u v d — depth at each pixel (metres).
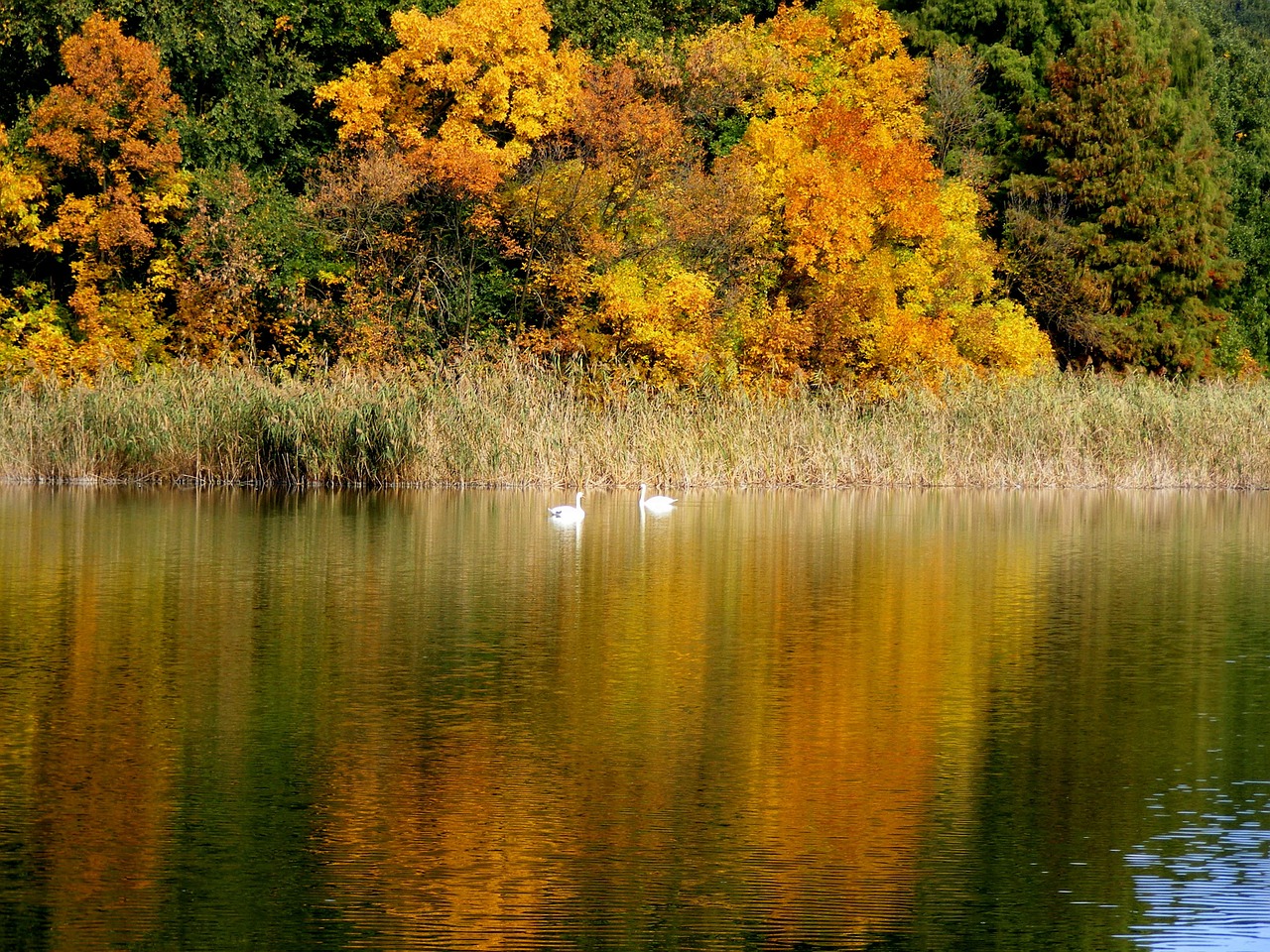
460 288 146.12
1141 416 136.12
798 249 152.00
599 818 37.12
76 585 70.12
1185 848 35.69
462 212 148.62
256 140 153.75
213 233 140.12
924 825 37.06
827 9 169.88
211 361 140.25
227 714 46.44
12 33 141.38
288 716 46.28
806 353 151.88
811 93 162.12
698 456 125.44
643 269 145.00
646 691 50.12
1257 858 35.03
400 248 144.50
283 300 141.00
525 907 31.62
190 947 29.50
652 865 34.16
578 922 30.97
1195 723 47.00
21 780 39.53
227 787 39.12
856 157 155.62
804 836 36.12
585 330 143.62
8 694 48.69
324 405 121.00
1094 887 33.22
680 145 150.00
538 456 122.12
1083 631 62.50
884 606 68.00
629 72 147.25
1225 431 136.25
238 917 30.97
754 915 31.52
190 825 36.28
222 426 120.44
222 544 84.25
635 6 168.50
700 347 142.88
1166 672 54.41
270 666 53.19
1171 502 121.31
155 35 144.00
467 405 123.62
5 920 30.64
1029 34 189.50
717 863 34.34
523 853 34.75
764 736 44.72
